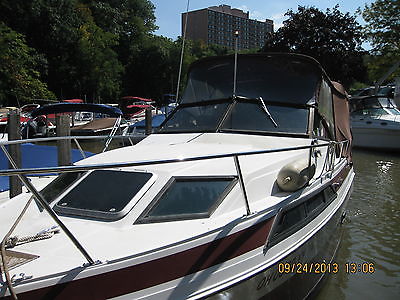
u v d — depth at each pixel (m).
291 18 27.09
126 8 50.84
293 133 4.08
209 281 2.50
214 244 2.54
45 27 34.06
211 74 4.94
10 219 2.80
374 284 4.47
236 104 4.46
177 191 2.85
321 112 4.60
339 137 5.52
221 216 2.77
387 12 21.59
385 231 6.19
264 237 2.87
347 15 26.05
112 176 3.03
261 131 4.13
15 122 5.88
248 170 3.20
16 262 2.18
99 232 2.52
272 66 4.72
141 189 2.83
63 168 2.09
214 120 4.39
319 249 3.71
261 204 3.03
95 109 10.23
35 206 2.95
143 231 2.53
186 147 3.76
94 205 2.79
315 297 3.92
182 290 2.39
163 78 46.91
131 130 14.99
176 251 2.37
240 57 4.88
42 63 32.75
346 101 6.34
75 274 2.10
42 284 2.04
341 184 4.84
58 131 6.63
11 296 1.97
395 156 14.29
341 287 4.37
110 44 39.91
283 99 4.45
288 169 3.24
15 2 32.44
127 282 2.22
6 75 26.55
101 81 38.09
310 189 3.62
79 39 35.91
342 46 26.17
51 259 2.22
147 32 51.16
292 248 3.14
